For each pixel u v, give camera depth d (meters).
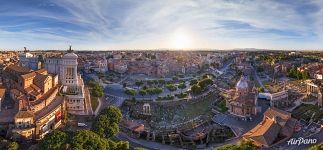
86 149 173.38
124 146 197.75
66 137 178.88
